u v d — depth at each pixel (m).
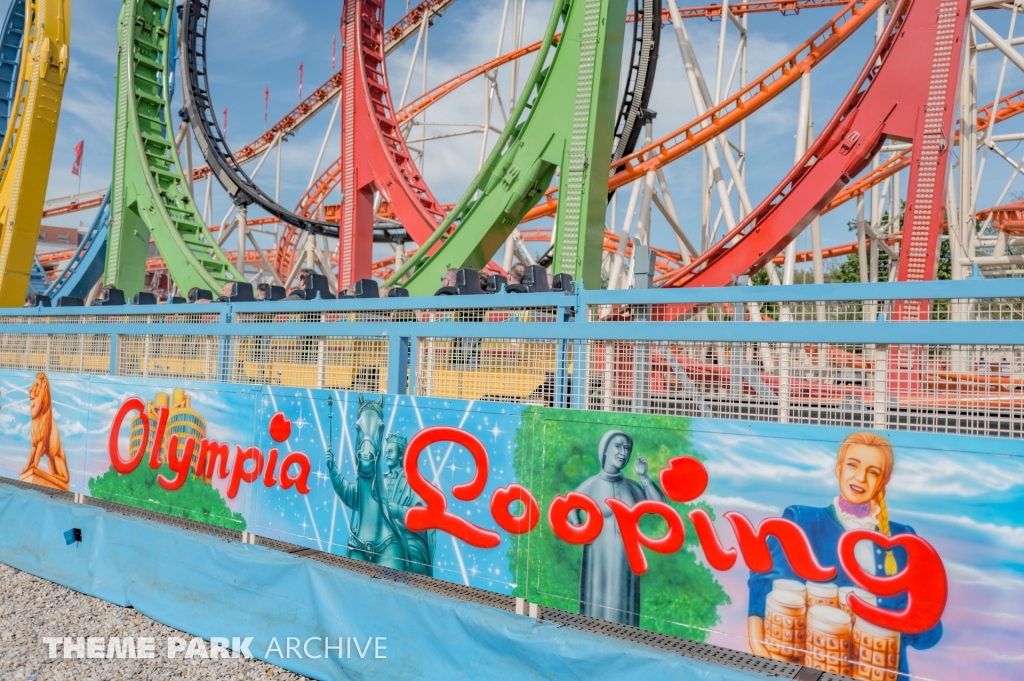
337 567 5.36
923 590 3.20
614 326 4.32
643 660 3.91
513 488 4.53
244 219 32.34
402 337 5.36
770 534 3.60
